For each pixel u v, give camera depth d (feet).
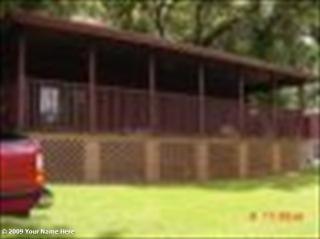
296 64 118.62
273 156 84.43
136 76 84.64
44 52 68.80
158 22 92.53
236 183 68.74
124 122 63.62
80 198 47.50
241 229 40.47
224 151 75.36
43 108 56.85
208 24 113.60
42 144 55.67
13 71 62.95
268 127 84.02
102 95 61.98
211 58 72.08
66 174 57.16
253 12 112.06
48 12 87.56
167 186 60.70
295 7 111.86
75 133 58.18
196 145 70.95
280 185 68.54
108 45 64.03
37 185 37.35
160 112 67.31
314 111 131.44
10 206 36.37
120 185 57.77
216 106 75.05
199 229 39.63
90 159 58.90
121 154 61.98
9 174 36.50
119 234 35.96
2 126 55.31
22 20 52.80
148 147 64.64
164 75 86.43
